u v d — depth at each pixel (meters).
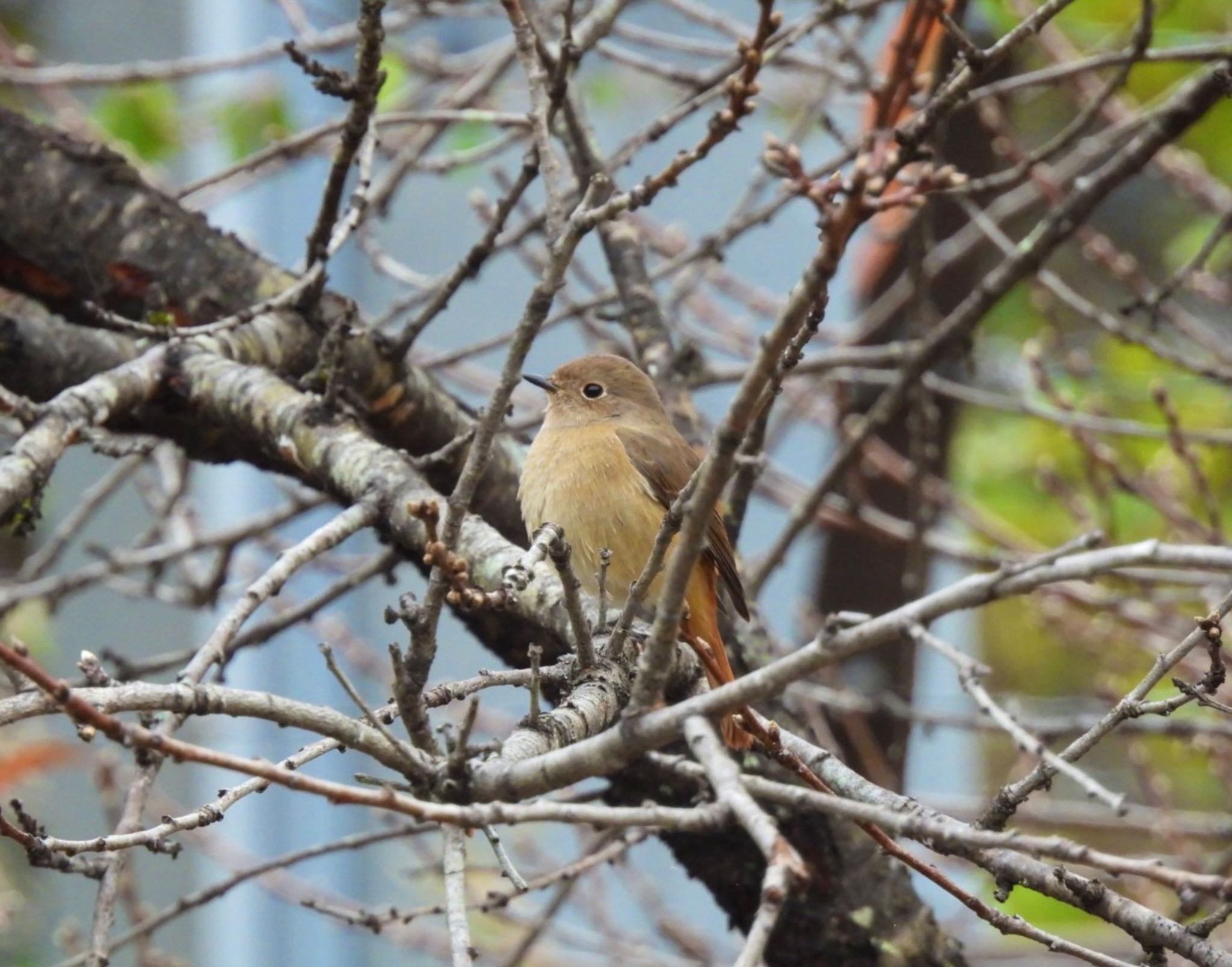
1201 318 16.50
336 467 7.88
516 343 5.42
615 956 11.69
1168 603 11.52
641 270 10.19
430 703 5.55
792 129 13.41
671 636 4.75
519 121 9.40
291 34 16.39
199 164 15.79
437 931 14.42
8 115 8.78
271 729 15.75
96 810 14.86
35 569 11.47
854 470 12.29
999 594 4.21
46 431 7.08
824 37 13.95
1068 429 11.54
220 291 8.88
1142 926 5.54
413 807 4.35
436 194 18.52
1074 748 5.62
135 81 11.69
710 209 18.56
